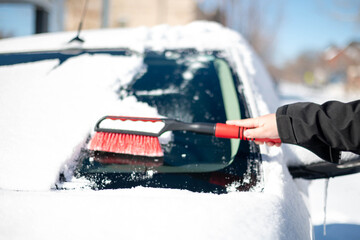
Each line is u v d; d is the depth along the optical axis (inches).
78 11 355.3
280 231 25.3
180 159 35.9
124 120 37.3
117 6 596.4
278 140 34.2
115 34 60.2
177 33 58.4
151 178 33.0
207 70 49.7
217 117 41.9
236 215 25.5
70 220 24.9
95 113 40.7
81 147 36.5
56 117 39.7
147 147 36.3
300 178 40.7
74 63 50.4
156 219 24.8
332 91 1140.5
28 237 23.6
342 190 93.5
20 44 61.3
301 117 30.4
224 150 37.3
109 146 36.3
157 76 48.4
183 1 594.9
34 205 26.4
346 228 67.9
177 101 44.1
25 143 35.6
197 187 31.8
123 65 49.3
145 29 59.4
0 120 39.0
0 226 24.5
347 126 28.5
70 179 32.7
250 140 38.3
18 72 49.0
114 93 44.4
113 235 23.5
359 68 928.3
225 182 32.4
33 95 43.6
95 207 26.1
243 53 55.8
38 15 232.7
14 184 31.0
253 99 43.7
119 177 33.1
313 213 77.0
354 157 36.9
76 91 44.1
